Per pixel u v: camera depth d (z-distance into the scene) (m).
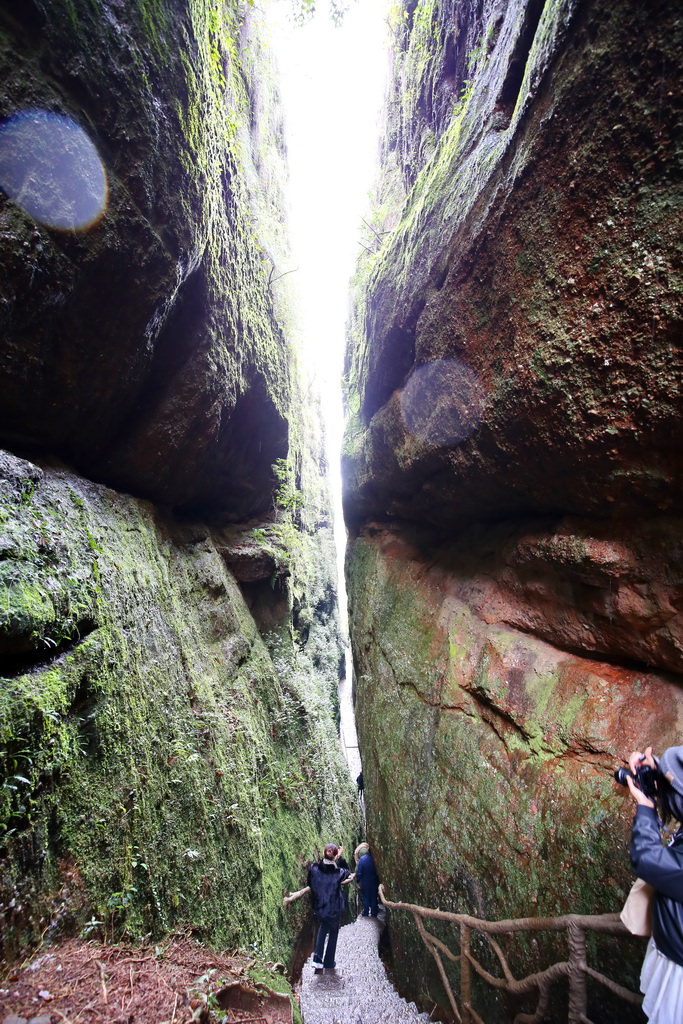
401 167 7.49
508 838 3.35
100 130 3.22
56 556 2.96
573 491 3.21
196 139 4.06
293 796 6.74
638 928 1.78
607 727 3.08
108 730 3.05
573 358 2.76
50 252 3.04
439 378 4.09
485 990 3.46
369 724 6.50
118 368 3.97
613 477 2.90
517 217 2.93
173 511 5.87
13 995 2.09
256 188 7.34
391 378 5.64
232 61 5.75
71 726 2.77
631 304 2.48
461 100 4.95
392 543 7.04
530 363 2.98
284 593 8.80
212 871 3.91
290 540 8.23
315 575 12.73
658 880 1.66
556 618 3.67
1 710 2.22
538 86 2.68
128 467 4.71
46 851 2.41
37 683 2.53
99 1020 2.12
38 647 2.63
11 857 2.20
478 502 4.40
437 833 4.25
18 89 2.76
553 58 2.56
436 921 4.27
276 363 7.52
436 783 4.42
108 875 2.75
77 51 3.01
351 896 8.63
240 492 7.37
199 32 4.09
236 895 4.27
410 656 5.47
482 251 3.30
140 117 3.39
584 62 2.40
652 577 2.91
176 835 3.54
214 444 5.78
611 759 2.97
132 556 4.02
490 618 4.35
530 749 3.44
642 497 2.89
